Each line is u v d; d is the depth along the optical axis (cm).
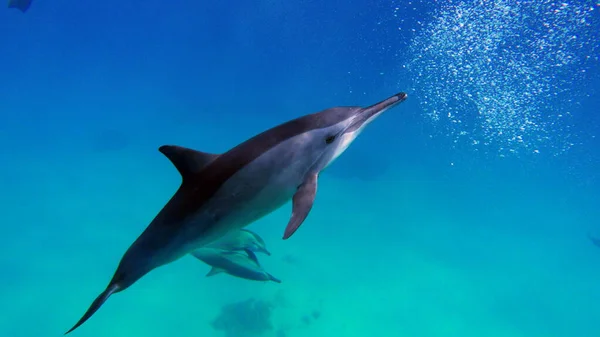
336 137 261
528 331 1016
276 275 1153
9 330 956
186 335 965
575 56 1405
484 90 1555
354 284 1140
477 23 1457
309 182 252
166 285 1123
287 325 998
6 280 1104
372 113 276
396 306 1077
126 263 239
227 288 1116
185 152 233
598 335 995
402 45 1839
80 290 1088
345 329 995
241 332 957
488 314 1071
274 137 245
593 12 1319
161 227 239
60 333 958
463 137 1698
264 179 239
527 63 1462
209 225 239
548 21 1372
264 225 1359
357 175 1711
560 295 1136
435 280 1174
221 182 233
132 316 1017
